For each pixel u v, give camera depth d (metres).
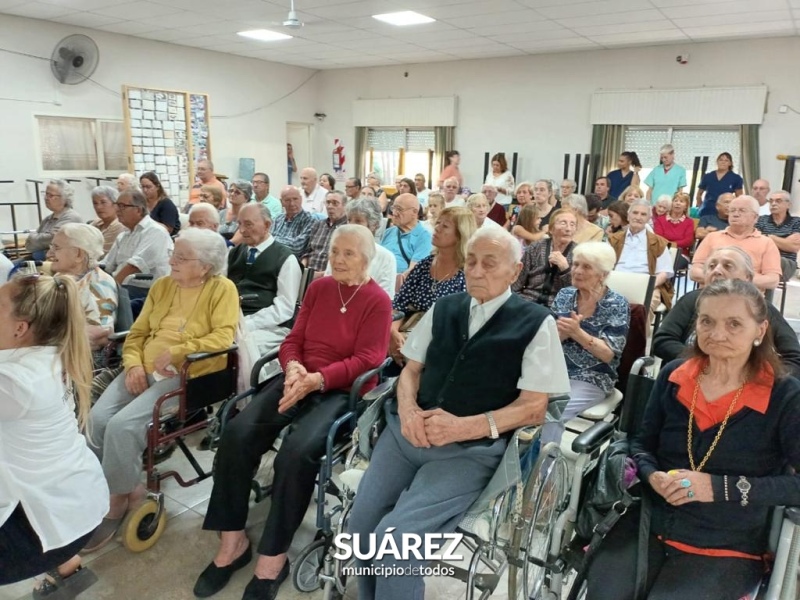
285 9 5.92
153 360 2.22
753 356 1.40
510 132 8.42
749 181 6.87
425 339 1.87
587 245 2.26
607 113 7.56
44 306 1.51
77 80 6.96
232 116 8.93
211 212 3.42
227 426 1.93
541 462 1.60
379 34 6.96
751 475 1.38
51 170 6.96
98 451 2.12
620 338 2.22
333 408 1.94
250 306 2.99
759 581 1.36
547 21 6.03
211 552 2.03
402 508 1.55
